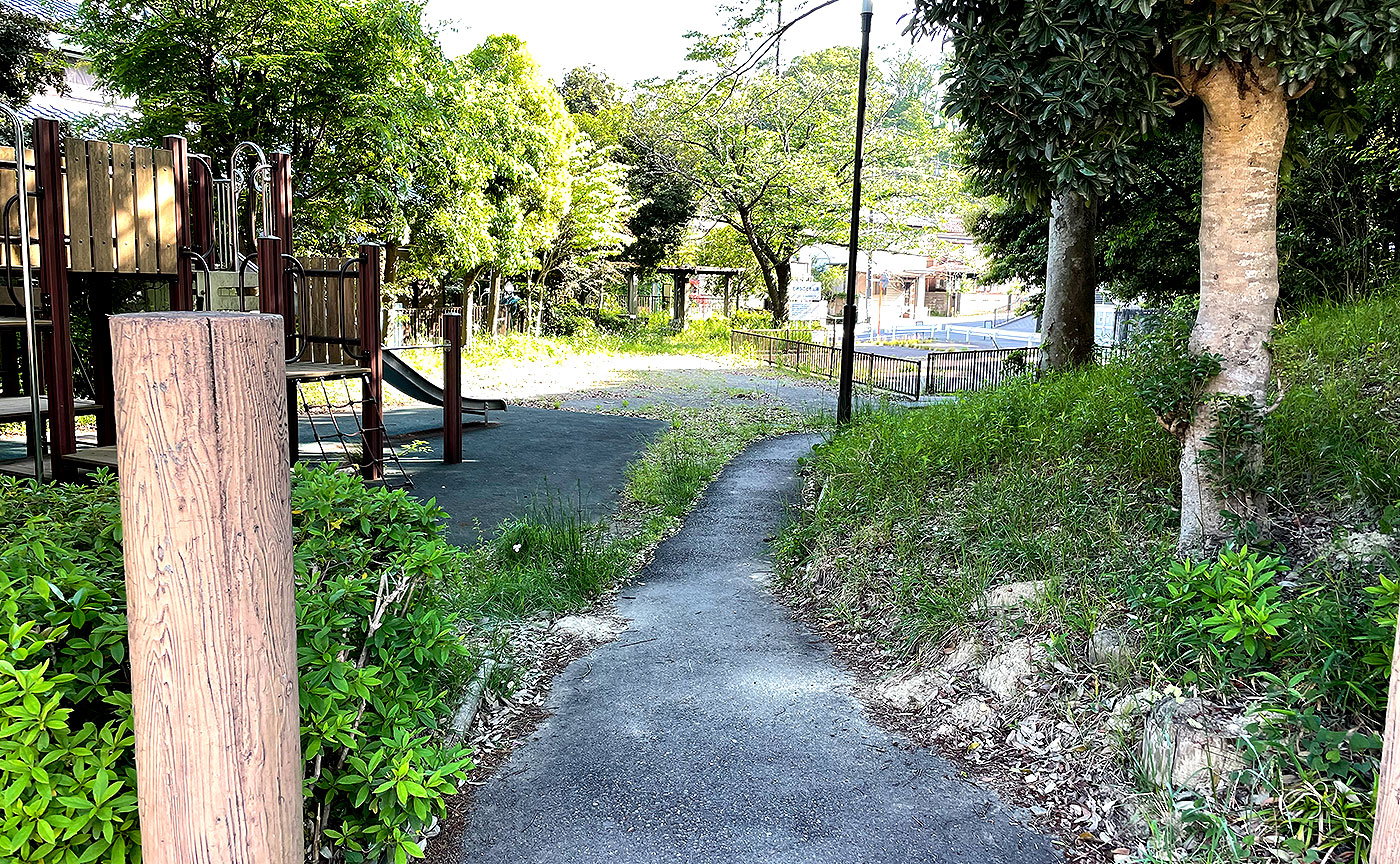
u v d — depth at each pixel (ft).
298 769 6.38
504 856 9.78
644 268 124.36
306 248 53.78
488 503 28.30
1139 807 9.80
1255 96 13.48
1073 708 11.54
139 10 44.75
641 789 11.08
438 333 89.10
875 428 29.66
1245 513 13.71
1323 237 35.81
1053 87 13.32
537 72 82.64
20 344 31.12
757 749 12.07
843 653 15.67
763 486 31.55
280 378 6.12
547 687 14.47
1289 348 21.89
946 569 16.35
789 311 117.91
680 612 18.25
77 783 6.52
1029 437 20.75
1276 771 9.24
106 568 8.45
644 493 29.43
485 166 66.39
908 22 15.16
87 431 36.99
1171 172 40.19
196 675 5.72
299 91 46.32
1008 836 9.92
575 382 66.44
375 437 30.91
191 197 27.32
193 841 5.84
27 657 6.64
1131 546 14.71
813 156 99.19
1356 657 9.79
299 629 8.24
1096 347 36.42
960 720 12.39
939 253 139.95
